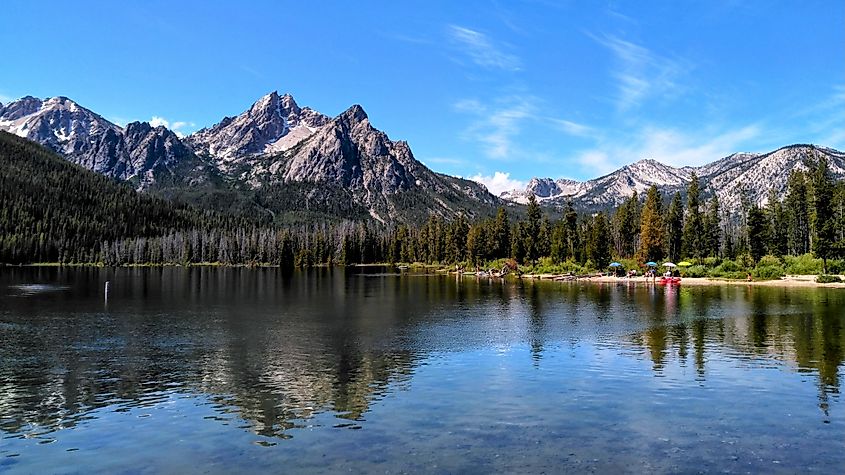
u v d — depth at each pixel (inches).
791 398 986.7
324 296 3378.4
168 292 3718.0
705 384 1090.1
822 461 705.0
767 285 4028.1
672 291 3575.3
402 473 674.2
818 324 1900.8
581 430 825.5
